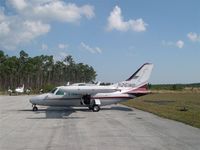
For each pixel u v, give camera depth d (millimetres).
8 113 26906
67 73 159250
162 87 127625
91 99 30797
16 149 10922
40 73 144375
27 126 17750
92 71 179375
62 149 10914
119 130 16016
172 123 19281
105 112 28438
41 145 11688
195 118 21594
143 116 24250
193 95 77438
